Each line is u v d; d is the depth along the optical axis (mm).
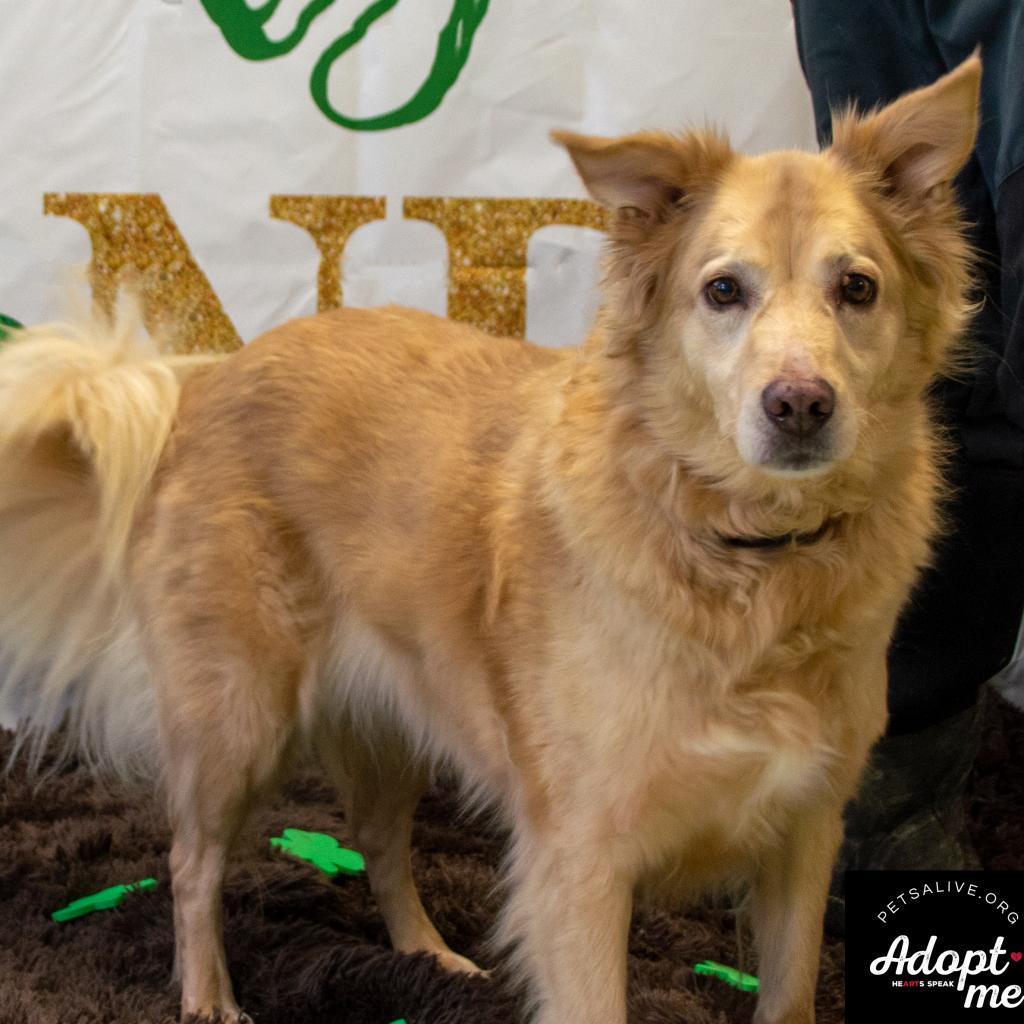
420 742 2502
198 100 3305
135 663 2666
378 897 2766
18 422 2561
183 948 2461
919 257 2039
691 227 2010
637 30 3221
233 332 3398
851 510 1970
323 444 2441
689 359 1958
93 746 2834
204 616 2443
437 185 3332
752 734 1959
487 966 2742
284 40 3270
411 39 3256
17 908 2760
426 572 2309
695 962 2734
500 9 3234
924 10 2543
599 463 2023
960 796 3062
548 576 2080
